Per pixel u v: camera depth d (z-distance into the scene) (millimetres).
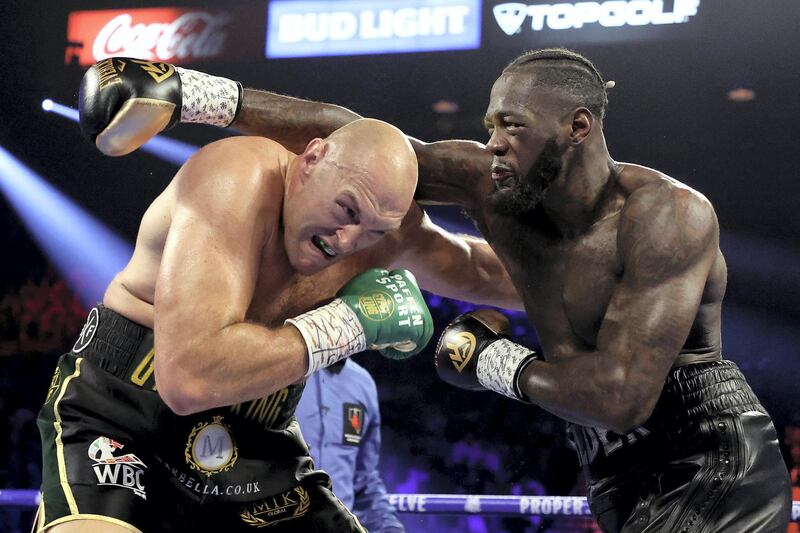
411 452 8859
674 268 2465
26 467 8875
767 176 9812
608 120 9750
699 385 2619
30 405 9539
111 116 2508
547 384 2564
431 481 8680
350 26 9219
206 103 2699
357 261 2879
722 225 10031
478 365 2807
